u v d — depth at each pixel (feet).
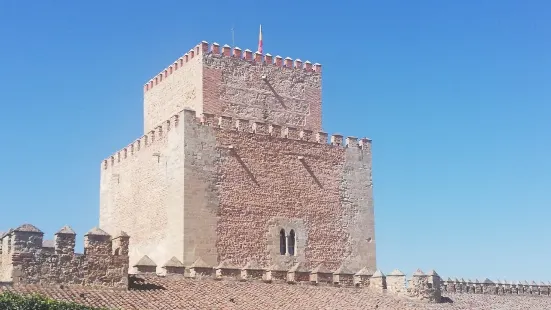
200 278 121.08
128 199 156.56
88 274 102.47
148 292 106.22
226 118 144.05
